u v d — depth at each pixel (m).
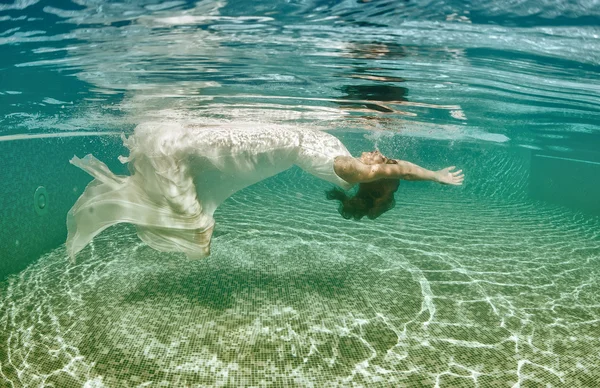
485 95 4.75
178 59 3.27
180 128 2.87
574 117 6.05
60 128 7.19
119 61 3.28
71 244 3.02
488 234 7.04
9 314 3.39
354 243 5.99
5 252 4.16
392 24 2.44
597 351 3.15
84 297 3.80
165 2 2.16
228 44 2.89
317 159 2.90
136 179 2.93
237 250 5.41
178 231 3.03
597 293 4.40
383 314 3.67
